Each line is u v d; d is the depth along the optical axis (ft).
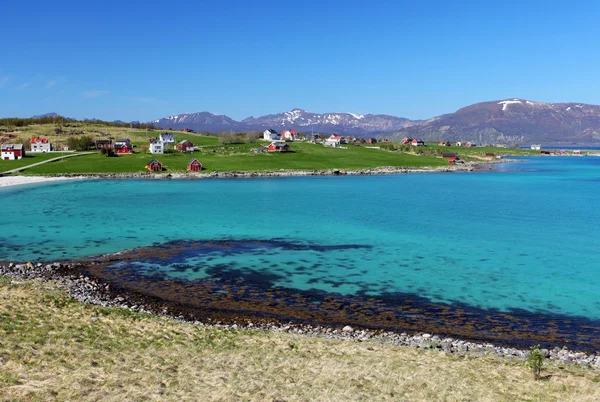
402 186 418.10
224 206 290.15
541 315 114.01
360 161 641.81
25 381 68.13
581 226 231.50
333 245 186.80
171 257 164.25
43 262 156.25
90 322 94.79
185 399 64.39
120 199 319.68
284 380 71.31
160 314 108.06
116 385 68.08
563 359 86.63
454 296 127.54
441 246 187.01
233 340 89.76
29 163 522.06
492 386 70.33
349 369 76.02
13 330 86.58
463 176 536.01
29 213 258.16
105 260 158.61
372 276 145.18
